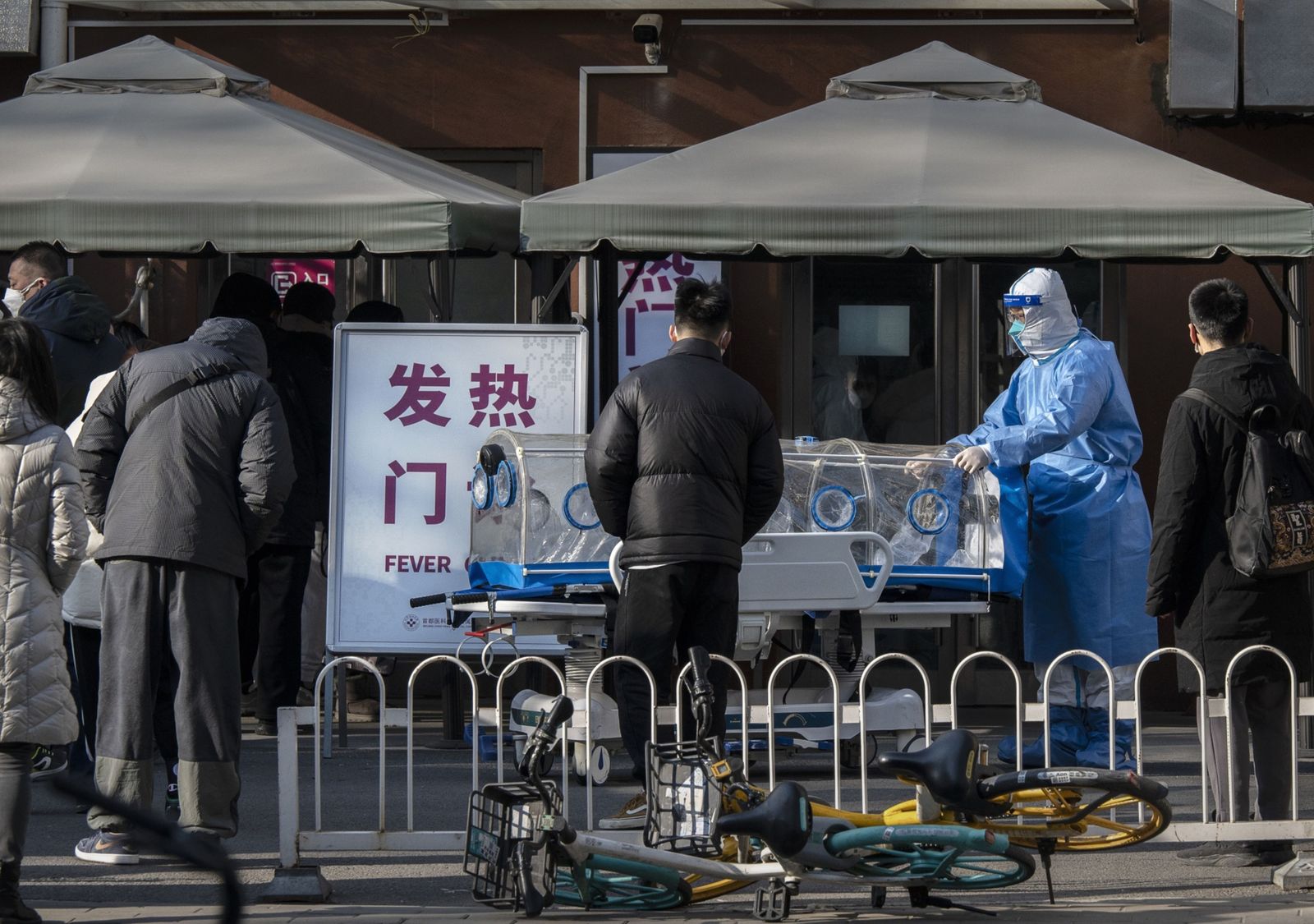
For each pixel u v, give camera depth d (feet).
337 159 85.76
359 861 65.92
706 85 110.11
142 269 108.06
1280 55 105.19
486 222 86.17
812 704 81.10
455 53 110.93
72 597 76.79
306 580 94.99
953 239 79.87
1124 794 55.16
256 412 63.52
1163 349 108.47
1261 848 63.31
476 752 61.67
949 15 109.19
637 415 63.36
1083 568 81.92
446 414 85.92
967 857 57.36
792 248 80.28
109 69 94.38
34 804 77.87
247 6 110.63
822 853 53.06
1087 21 108.68
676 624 62.85
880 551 79.51
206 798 62.18
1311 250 79.87
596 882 56.18
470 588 83.30
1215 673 61.93
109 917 55.52
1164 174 84.07
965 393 109.19
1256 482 60.29
